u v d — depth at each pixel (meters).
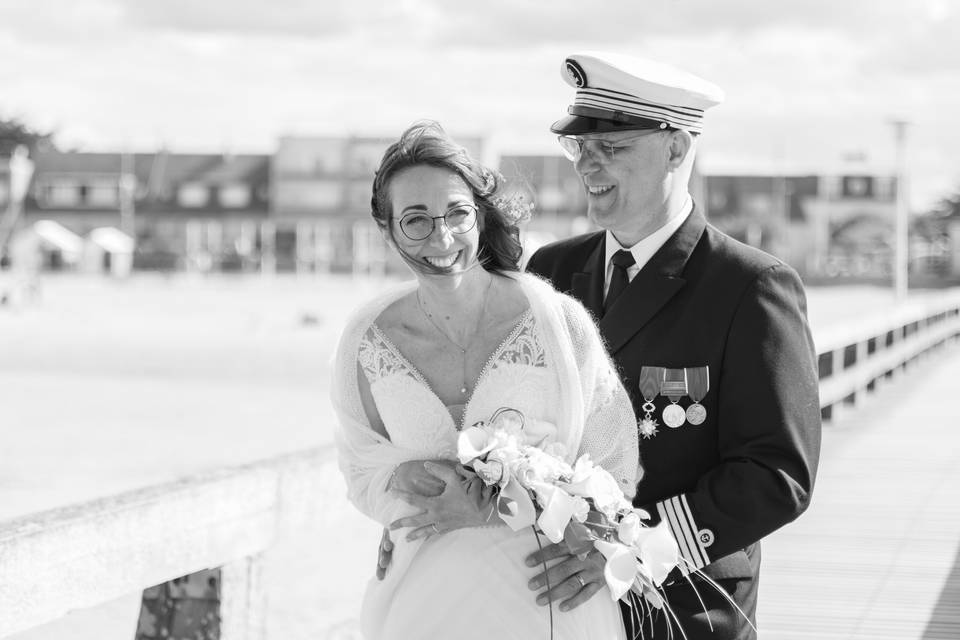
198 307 51.41
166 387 21.55
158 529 3.30
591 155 3.07
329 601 6.04
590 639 2.68
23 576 2.83
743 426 2.84
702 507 2.78
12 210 105.62
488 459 2.54
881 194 109.12
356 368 2.76
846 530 7.45
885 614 5.71
